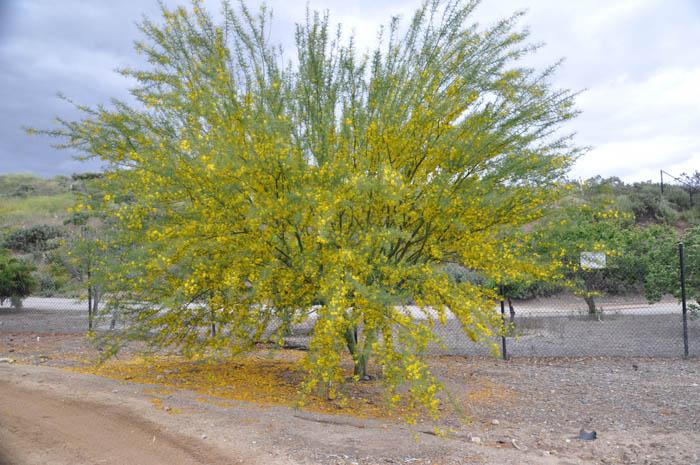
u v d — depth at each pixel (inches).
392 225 223.1
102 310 264.2
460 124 214.7
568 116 225.9
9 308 627.2
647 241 470.3
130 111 244.7
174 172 212.8
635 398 249.4
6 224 1149.1
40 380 266.8
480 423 218.7
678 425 210.7
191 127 224.1
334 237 209.0
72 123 244.1
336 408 236.5
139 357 354.3
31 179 1973.4
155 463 168.1
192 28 243.0
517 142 226.2
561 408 238.7
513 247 233.8
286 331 239.6
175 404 229.1
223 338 244.1
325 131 230.8
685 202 1061.8
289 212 199.6
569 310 532.7
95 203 237.8
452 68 227.6
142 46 245.6
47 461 169.0
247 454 174.1
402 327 198.2
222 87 222.1
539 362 334.0
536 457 178.1
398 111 227.1
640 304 566.6
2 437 188.2
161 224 232.2
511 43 226.8
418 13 240.7
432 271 210.4
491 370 313.6
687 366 309.6
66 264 399.2
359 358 260.8
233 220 212.5
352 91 239.1
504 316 302.5
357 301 201.3
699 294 407.5
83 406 222.7
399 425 211.9
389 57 242.7
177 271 238.4
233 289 208.5
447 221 215.5
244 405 233.6
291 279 215.6
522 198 227.9
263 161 198.2
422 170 220.2
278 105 231.0
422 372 187.9
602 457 180.1
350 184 198.1
